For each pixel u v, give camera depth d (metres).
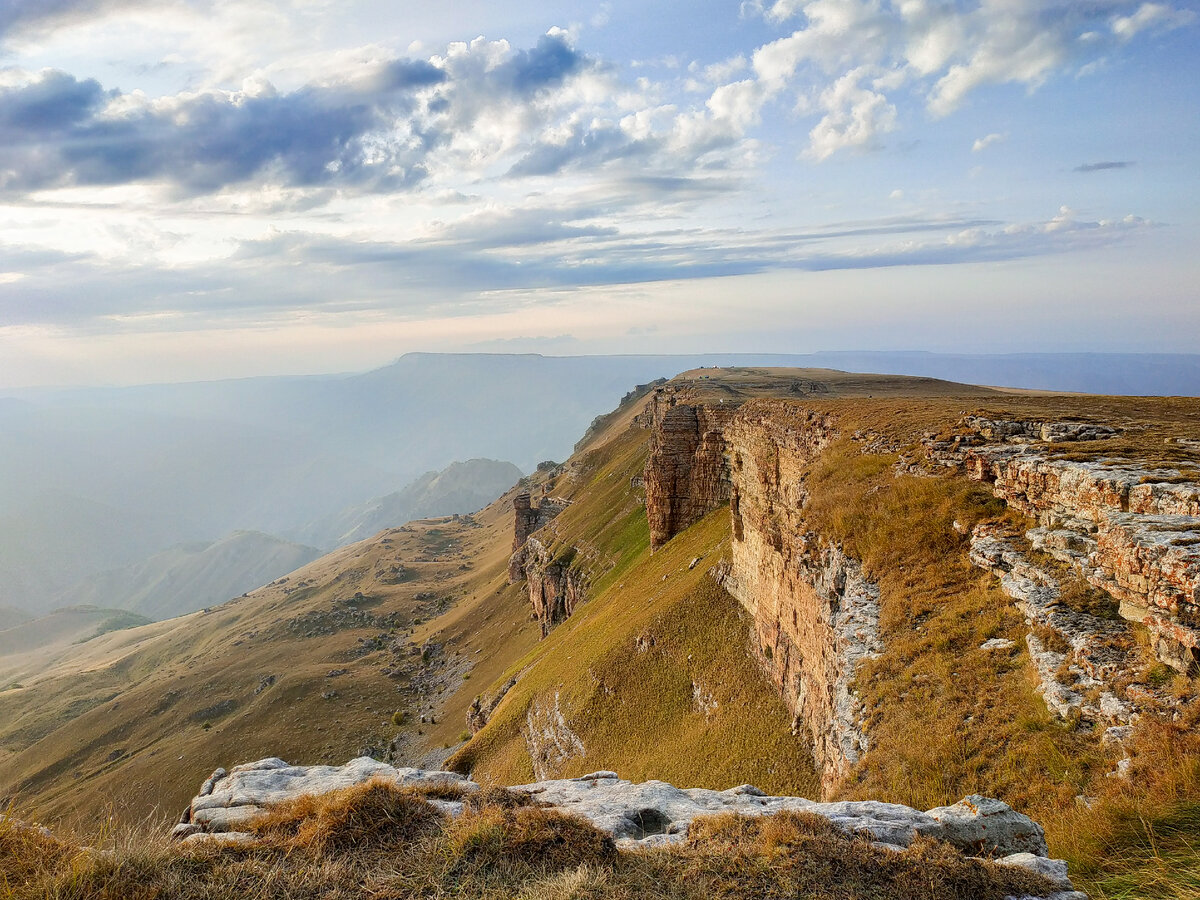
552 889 7.65
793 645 34.25
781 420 44.88
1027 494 19.92
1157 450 19.31
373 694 133.50
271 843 8.75
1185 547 12.49
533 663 89.69
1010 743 13.65
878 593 21.97
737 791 12.02
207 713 142.25
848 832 9.29
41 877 7.30
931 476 25.14
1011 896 7.86
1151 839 9.14
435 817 9.63
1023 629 16.28
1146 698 12.21
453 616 174.25
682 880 8.05
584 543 123.94
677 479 82.69
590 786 12.77
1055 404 42.03
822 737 26.73
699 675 47.06
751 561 46.84
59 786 124.44
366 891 7.80
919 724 15.73
